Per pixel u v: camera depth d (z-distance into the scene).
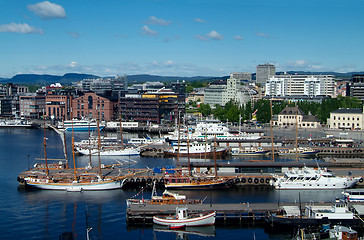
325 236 107.12
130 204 127.94
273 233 113.75
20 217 124.81
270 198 140.62
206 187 154.00
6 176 176.12
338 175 162.50
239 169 172.88
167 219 117.25
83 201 140.12
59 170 174.00
